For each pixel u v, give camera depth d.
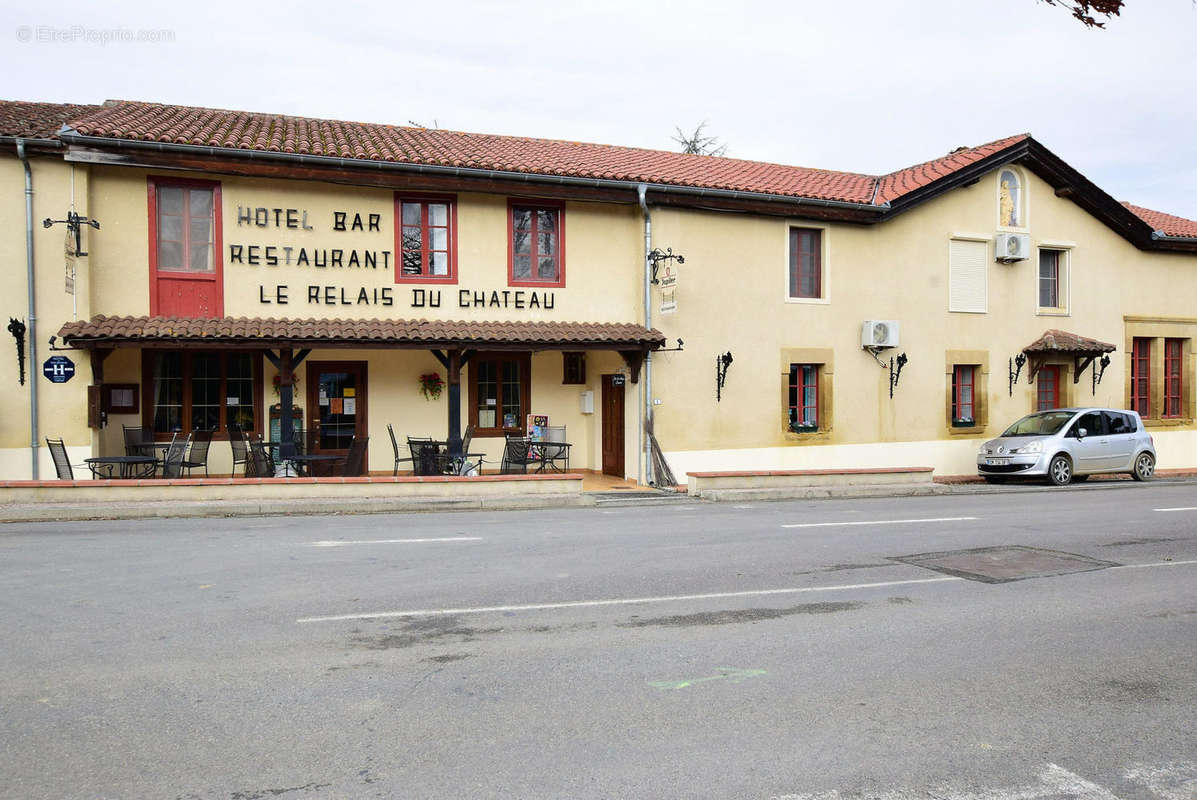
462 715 4.68
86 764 4.02
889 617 6.84
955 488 16.88
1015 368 20.42
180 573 7.90
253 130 15.68
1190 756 4.36
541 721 4.63
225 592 7.20
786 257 17.80
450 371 15.09
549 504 13.61
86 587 7.31
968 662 5.76
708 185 16.86
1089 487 17.70
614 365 17.25
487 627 6.35
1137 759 4.31
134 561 8.41
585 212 16.67
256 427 15.60
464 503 13.12
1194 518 12.48
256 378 15.61
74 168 13.36
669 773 4.04
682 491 15.63
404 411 16.56
